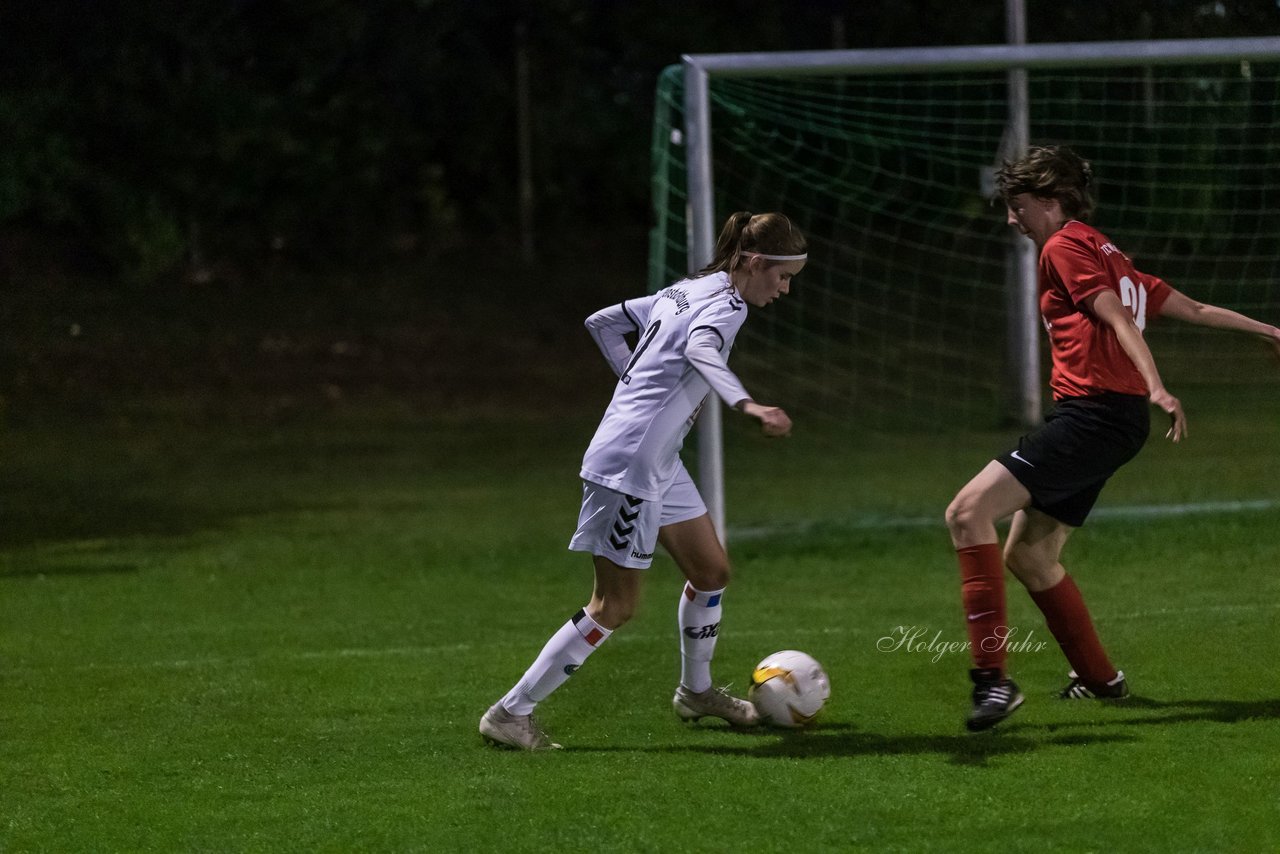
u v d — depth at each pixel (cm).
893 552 3152
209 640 2466
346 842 1316
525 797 1427
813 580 2886
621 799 1409
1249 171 3731
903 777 1450
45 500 4547
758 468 4766
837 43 8088
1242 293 3969
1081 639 1716
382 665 2155
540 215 9000
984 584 1605
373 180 8625
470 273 8488
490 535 3750
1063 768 1458
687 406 1582
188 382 6862
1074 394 1612
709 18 9212
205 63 8531
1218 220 4231
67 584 3128
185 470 5194
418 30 8862
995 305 6906
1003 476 1616
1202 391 5209
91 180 8025
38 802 1484
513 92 8950
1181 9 4047
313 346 7444
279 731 1762
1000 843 1248
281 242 8488
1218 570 2650
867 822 1315
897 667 2006
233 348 7325
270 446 5747
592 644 1619
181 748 1691
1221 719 1627
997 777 1437
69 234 8100
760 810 1359
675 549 1669
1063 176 1641
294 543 3691
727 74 2845
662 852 1257
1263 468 3988
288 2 8600
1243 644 2008
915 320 5953
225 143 8231
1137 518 3241
